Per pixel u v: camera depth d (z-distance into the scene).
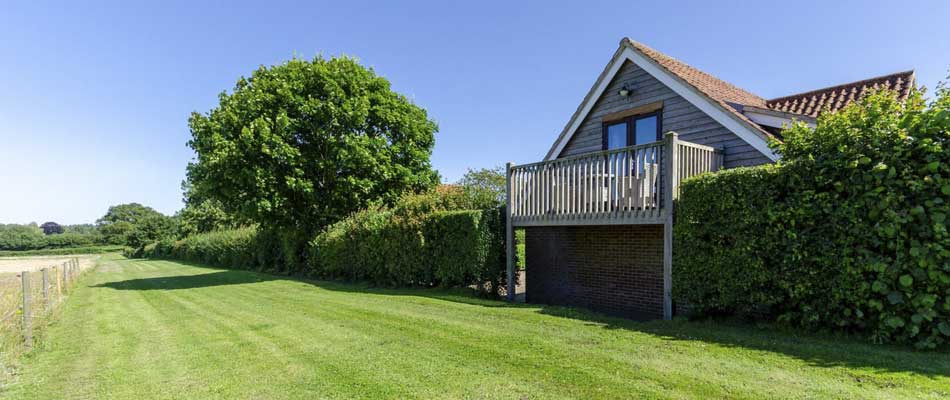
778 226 5.65
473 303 9.29
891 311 4.80
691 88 9.41
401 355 5.32
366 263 14.26
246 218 16.52
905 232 4.63
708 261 6.45
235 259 25.69
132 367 5.23
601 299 10.04
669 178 7.04
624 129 11.09
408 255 12.52
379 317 7.76
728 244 6.27
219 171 14.76
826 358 4.46
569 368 4.55
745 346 5.09
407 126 18.86
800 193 5.48
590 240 10.32
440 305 8.95
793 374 4.04
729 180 6.20
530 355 5.06
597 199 8.25
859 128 5.15
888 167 4.80
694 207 6.63
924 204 4.56
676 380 4.05
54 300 10.61
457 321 7.16
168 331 7.30
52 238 76.19
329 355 5.43
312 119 16.56
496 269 10.77
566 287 10.85
